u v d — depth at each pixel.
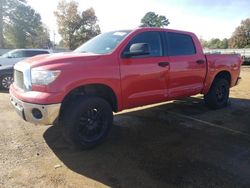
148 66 5.07
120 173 3.75
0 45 48.09
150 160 4.13
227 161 4.13
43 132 5.18
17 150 4.39
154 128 5.54
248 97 8.79
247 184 3.51
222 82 6.97
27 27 55.12
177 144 4.74
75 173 3.73
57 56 4.47
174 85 5.64
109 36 5.29
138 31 5.10
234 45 71.25
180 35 5.87
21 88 4.54
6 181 3.51
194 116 6.44
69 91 4.14
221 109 7.14
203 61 6.25
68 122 4.27
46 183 3.48
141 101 5.11
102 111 4.57
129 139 4.93
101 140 4.61
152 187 3.41
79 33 54.78
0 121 5.81
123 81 4.73
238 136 5.18
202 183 3.51
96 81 4.39
